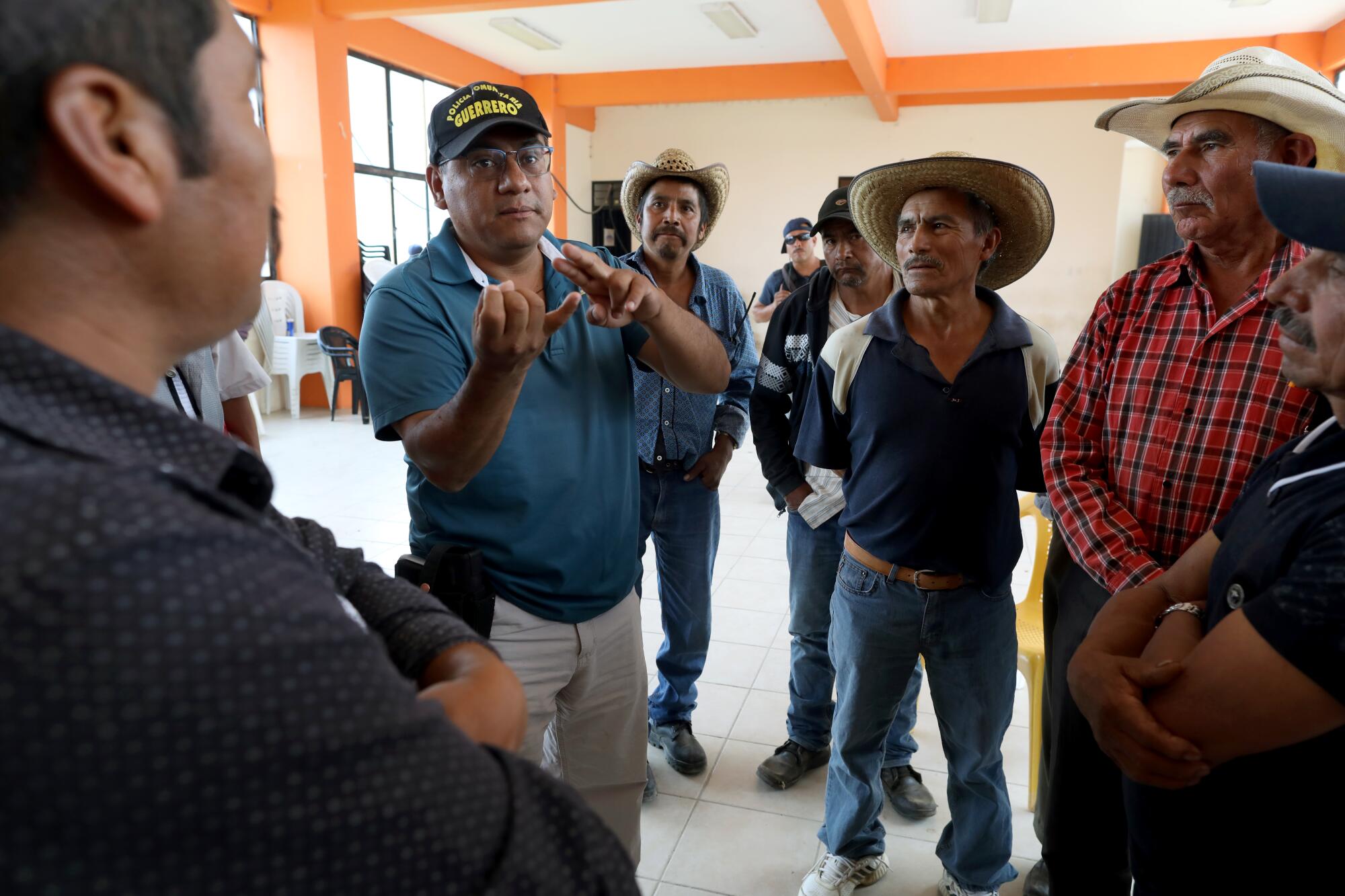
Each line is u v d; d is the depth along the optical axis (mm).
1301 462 848
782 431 2250
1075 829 1537
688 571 2320
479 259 1416
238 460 451
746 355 2592
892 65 9289
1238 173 1275
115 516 329
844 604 1719
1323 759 810
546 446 1344
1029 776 2184
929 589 1603
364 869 375
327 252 7441
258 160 459
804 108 11094
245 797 344
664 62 9781
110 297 417
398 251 9023
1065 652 1546
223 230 441
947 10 7535
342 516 4457
